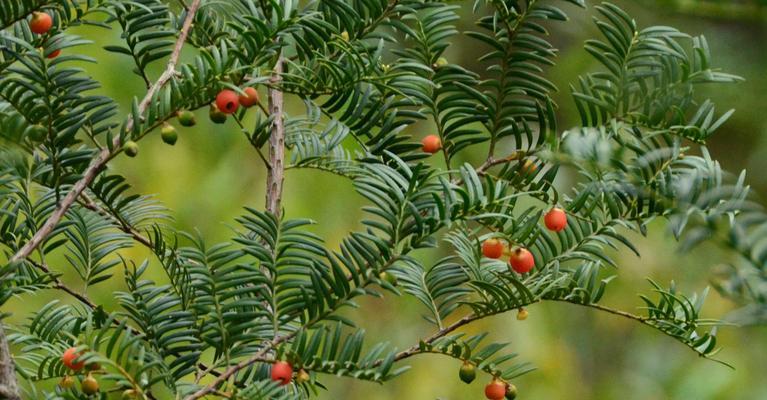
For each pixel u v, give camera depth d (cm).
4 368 114
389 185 121
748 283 110
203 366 126
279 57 128
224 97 120
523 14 129
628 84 126
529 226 121
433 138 130
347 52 124
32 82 121
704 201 112
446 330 123
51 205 128
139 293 126
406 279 125
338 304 119
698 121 126
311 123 136
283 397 118
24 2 120
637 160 119
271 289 121
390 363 117
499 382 122
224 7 136
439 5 132
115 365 115
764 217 110
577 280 125
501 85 129
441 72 130
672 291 126
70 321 126
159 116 120
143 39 127
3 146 117
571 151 115
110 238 130
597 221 125
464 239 125
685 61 125
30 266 128
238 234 123
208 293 121
